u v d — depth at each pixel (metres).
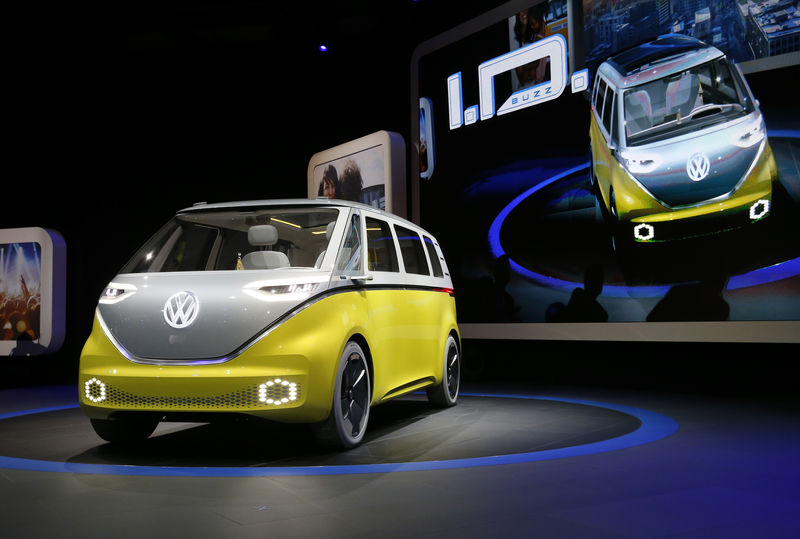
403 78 11.38
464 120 9.59
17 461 3.98
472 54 9.49
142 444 4.54
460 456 4.02
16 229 11.52
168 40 12.12
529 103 8.77
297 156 12.41
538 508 2.87
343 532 2.55
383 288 4.77
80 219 12.77
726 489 3.19
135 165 12.76
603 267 7.96
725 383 7.85
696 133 7.09
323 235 5.43
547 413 5.91
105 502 3.02
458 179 9.67
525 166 8.83
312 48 11.43
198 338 3.87
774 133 6.54
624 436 4.69
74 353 12.86
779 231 6.52
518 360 9.89
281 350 3.81
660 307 7.43
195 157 12.72
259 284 3.97
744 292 6.77
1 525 2.67
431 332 5.74
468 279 9.52
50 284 11.28
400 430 5.02
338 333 4.04
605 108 7.88
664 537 2.48
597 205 8.02
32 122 12.27
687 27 7.16
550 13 8.49
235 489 3.24
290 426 5.28
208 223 5.06
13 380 10.73
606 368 8.99
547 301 8.56
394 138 9.53
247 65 12.31
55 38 11.49
